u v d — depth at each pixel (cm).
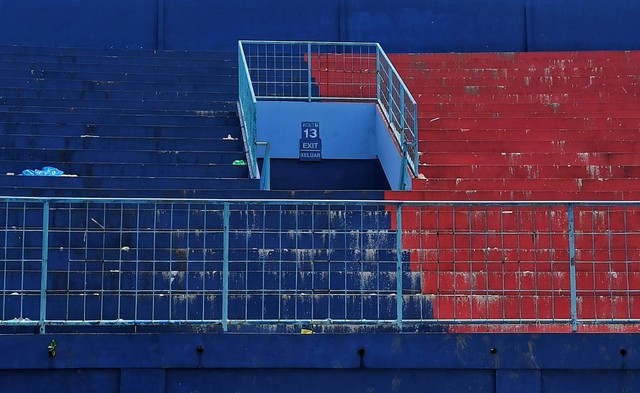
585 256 1791
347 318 1652
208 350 1506
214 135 2298
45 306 1529
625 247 1705
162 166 2108
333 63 2738
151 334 1504
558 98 2522
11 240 1728
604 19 2997
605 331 1650
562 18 2992
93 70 2583
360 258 1678
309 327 1589
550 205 1623
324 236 1750
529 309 1689
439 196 1930
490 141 2236
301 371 1520
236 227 1753
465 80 2633
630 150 2233
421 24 2966
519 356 1520
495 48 2973
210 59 2706
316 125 2498
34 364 1482
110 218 1738
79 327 1578
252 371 1516
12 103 2367
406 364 1517
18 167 2095
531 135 2286
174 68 2627
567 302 1697
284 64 2672
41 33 2872
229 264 1698
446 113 2398
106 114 2339
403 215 1812
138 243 1658
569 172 2117
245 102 2253
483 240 1805
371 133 2505
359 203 1558
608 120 2344
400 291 1547
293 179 2477
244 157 2194
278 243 1747
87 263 1692
